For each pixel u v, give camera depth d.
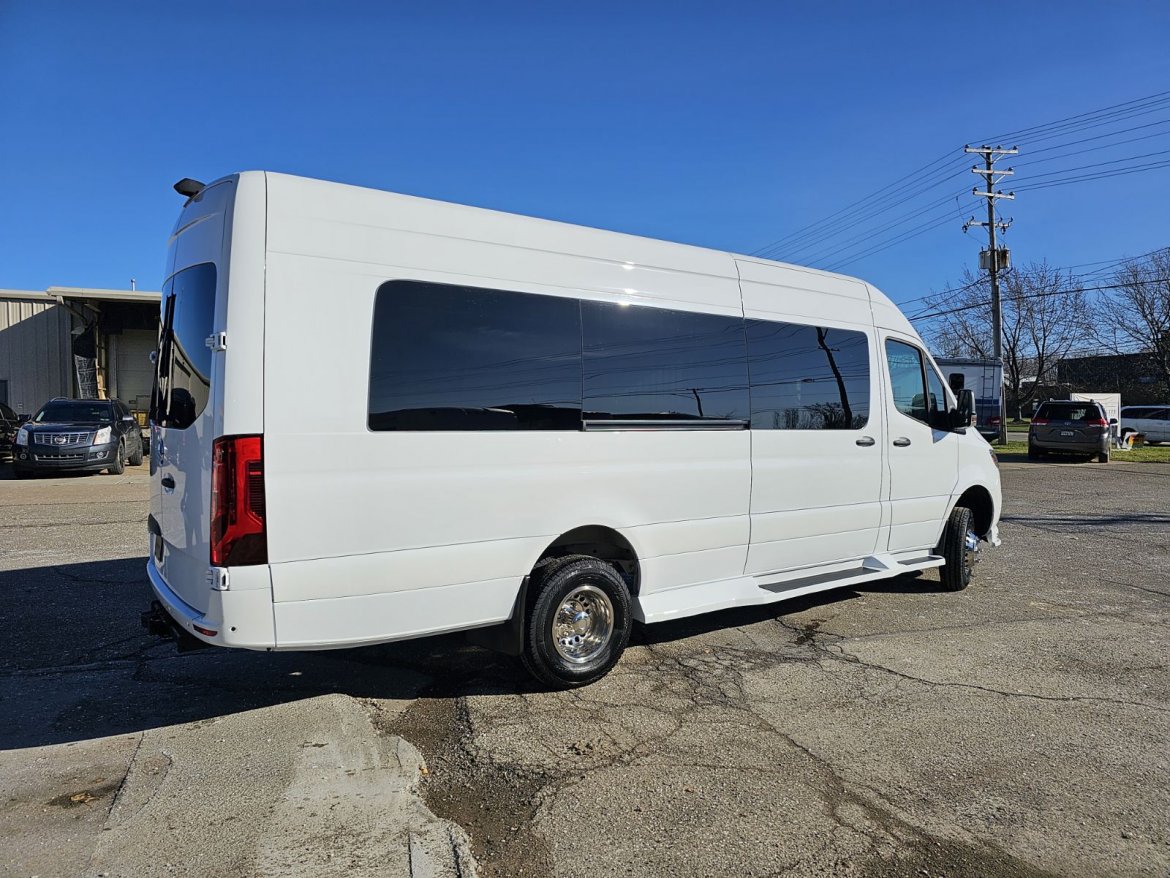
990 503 7.54
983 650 5.45
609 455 4.62
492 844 3.03
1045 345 49.06
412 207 4.00
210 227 3.72
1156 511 12.69
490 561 4.14
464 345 4.07
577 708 4.33
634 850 2.99
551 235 4.52
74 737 3.87
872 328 6.36
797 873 2.86
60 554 8.02
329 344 3.65
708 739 3.96
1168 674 5.01
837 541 6.07
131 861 2.83
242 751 3.73
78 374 25.36
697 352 5.10
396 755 3.71
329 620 3.66
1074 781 3.58
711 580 5.27
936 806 3.34
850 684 4.75
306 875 2.77
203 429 3.58
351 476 3.68
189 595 3.75
